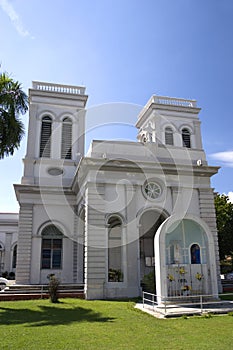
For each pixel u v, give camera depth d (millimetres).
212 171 20406
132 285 16797
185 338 7668
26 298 16094
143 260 21750
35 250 21219
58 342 7352
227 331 8344
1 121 15172
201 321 9672
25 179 22750
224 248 32344
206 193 20266
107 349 6797
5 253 34375
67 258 21625
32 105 25094
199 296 11961
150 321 9852
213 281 13516
